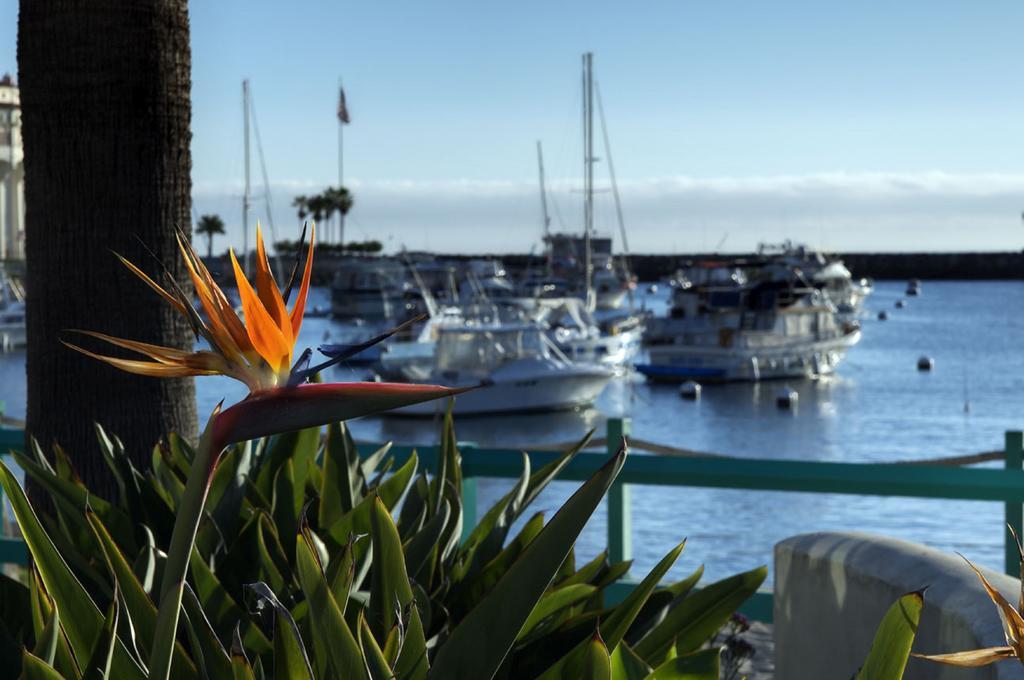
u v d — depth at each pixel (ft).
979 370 221.87
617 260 371.15
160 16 15.17
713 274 247.91
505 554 10.36
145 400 15.58
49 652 6.45
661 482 16.52
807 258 262.88
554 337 184.85
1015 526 15.20
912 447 139.44
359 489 11.68
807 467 15.87
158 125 15.25
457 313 179.83
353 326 311.88
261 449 12.48
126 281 15.17
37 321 15.39
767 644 18.83
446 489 11.05
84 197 15.01
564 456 11.84
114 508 10.42
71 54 14.87
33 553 7.63
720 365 199.31
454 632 6.39
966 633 8.66
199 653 7.59
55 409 15.34
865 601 10.37
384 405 4.73
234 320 4.75
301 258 4.81
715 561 71.20
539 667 9.46
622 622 8.88
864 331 321.11
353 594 8.95
